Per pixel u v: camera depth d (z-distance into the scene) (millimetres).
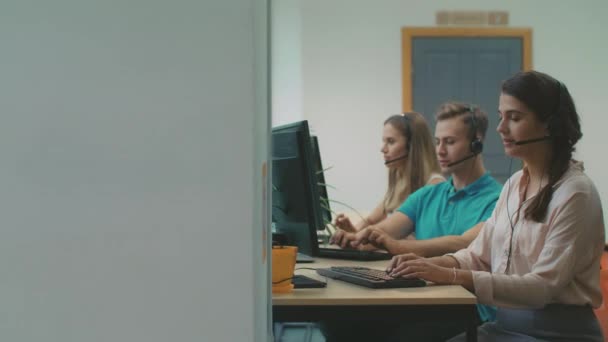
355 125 5938
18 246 894
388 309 1467
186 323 898
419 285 1635
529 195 1878
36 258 894
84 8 890
